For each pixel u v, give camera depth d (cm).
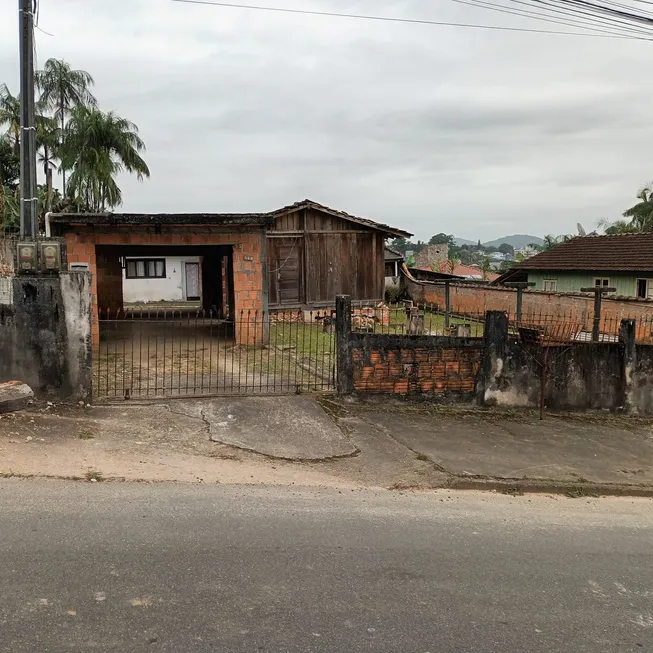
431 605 355
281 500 512
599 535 497
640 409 912
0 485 491
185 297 3186
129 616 321
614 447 741
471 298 2206
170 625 315
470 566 413
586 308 1675
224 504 492
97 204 2998
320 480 573
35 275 714
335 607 345
